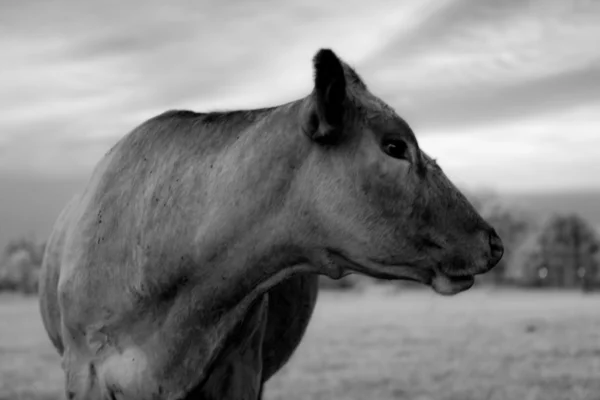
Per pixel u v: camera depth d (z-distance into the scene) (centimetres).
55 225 422
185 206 340
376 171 313
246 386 361
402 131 319
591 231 5794
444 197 321
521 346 1564
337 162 315
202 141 352
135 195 358
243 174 329
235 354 357
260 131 333
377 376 1177
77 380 361
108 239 358
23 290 4675
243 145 335
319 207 318
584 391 984
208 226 332
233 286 333
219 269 332
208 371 340
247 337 357
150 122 381
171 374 343
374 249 316
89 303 359
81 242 367
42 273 412
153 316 346
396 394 1015
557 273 5725
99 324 356
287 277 334
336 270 327
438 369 1245
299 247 325
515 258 5791
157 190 350
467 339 1748
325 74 296
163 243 342
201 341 341
